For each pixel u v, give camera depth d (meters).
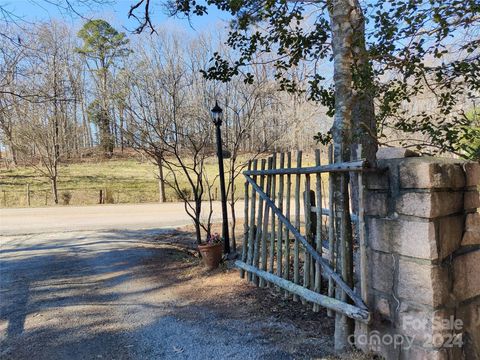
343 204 2.80
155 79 11.22
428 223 2.12
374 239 2.46
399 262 2.30
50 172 17.31
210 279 4.75
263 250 4.10
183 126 9.31
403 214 2.26
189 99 10.05
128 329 3.33
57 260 6.19
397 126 4.25
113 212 13.78
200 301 3.99
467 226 2.34
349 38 3.25
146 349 2.93
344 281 2.75
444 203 2.18
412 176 2.19
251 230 4.43
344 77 3.22
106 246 7.33
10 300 4.16
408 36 3.15
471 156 3.69
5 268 5.69
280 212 3.74
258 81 8.47
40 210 14.46
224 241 5.85
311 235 3.39
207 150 9.23
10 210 14.48
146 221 11.52
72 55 20.58
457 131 3.77
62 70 16.39
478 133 3.81
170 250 6.78
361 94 3.65
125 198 18.17
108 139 17.78
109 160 28.72
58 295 4.33
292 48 5.05
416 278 2.19
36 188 18.98
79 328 3.37
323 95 4.96
